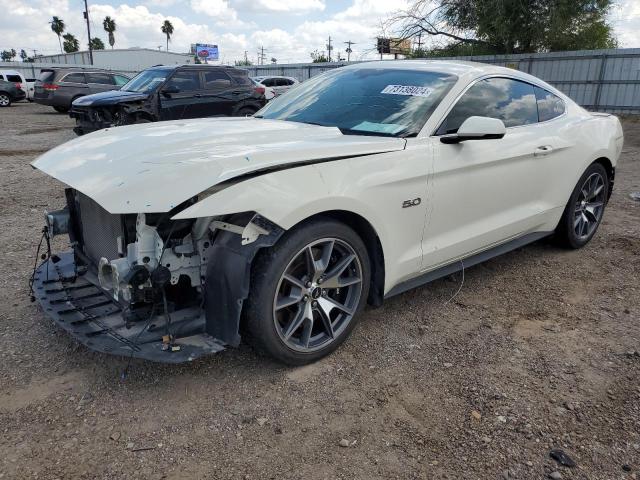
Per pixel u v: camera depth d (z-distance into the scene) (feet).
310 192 8.66
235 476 7.09
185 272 8.62
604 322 11.67
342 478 7.10
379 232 9.87
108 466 7.22
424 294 12.95
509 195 12.89
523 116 13.58
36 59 211.41
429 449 7.68
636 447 7.76
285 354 9.17
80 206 10.33
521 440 7.87
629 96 64.90
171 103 39.19
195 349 8.34
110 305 9.57
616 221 19.63
